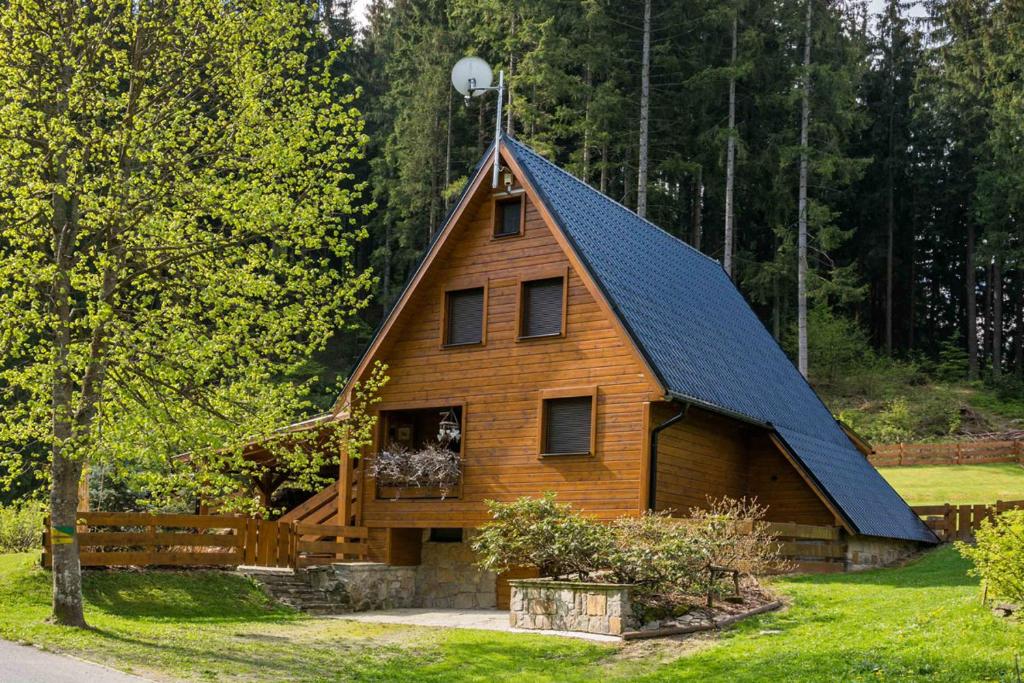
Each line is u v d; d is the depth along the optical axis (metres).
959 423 48.97
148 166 17.59
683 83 48.03
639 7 50.34
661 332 23.58
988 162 58.38
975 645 12.84
